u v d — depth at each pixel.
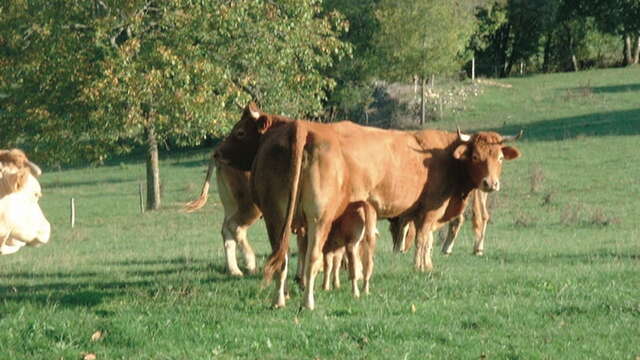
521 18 77.12
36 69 32.88
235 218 14.17
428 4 53.69
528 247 18.61
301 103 35.69
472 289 11.78
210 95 32.31
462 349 8.60
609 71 68.62
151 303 10.48
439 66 54.09
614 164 35.50
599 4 74.19
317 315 9.95
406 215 13.05
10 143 35.97
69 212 35.84
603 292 11.57
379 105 56.94
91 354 8.25
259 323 9.49
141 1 32.94
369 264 11.59
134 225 29.88
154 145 34.75
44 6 33.00
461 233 22.77
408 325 9.41
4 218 7.13
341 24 36.81
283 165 10.34
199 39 33.56
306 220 10.58
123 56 30.92
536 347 8.73
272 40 33.84
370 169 11.55
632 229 23.20
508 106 55.09
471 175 13.30
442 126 51.81
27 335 8.76
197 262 16.08
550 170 35.12
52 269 15.40
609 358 8.36
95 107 33.25
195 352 8.29
